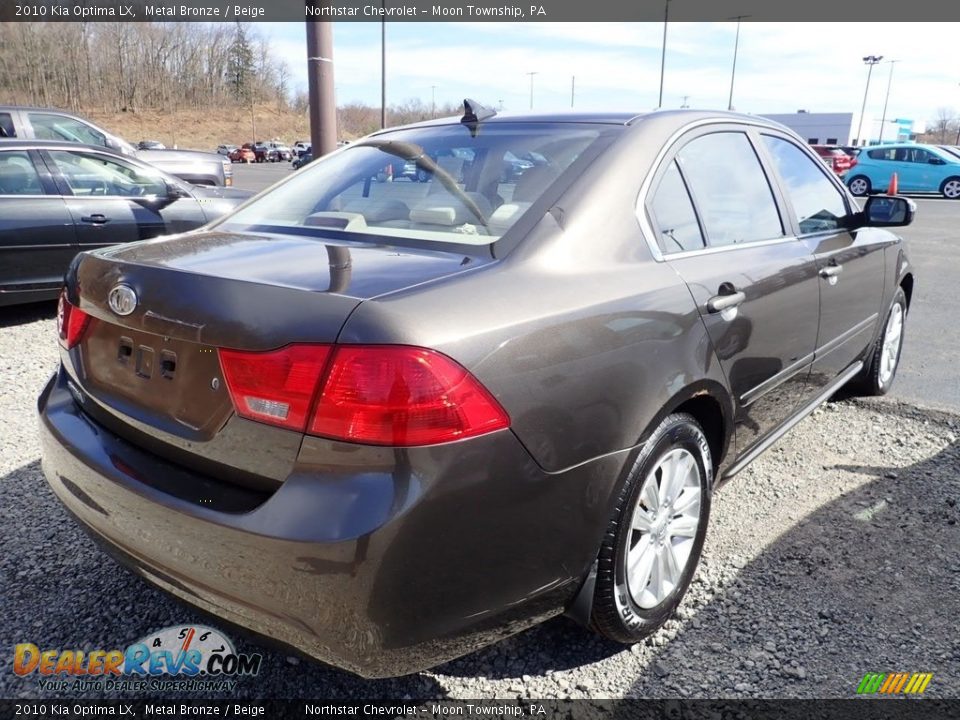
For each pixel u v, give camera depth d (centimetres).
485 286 184
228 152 6141
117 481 188
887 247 396
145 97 8675
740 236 280
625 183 232
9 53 7825
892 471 351
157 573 184
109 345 206
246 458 170
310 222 243
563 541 189
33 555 272
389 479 158
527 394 176
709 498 251
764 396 281
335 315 162
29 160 594
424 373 160
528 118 272
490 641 188
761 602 252
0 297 582
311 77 639
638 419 203
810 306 305
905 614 245
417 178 251
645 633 228
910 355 551
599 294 203
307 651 168
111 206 627
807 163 350
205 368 177
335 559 156
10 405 415
